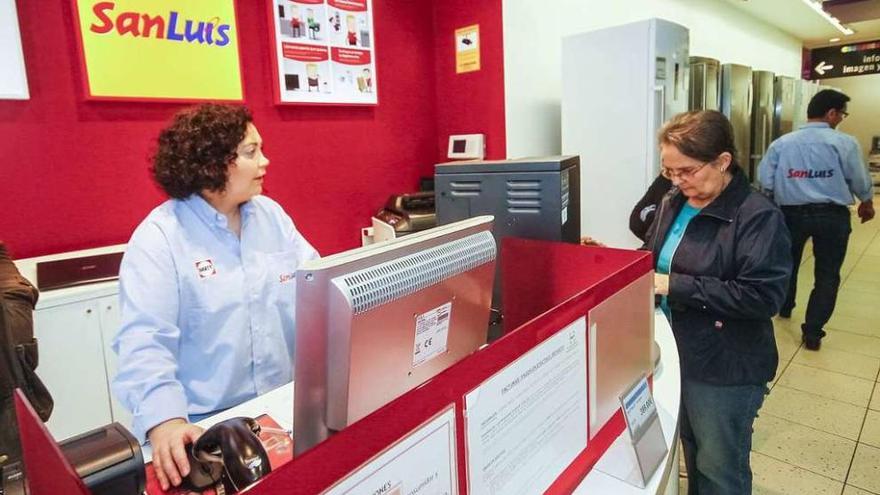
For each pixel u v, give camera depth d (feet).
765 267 4.38
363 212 10.24
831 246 10.62
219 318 4.15
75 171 7.11
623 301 3.06
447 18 10.60
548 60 10.99
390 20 10.16
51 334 5.92
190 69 7.77
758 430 8.23
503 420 2.19
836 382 9.59
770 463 7.43
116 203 7.48
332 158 9.64
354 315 2.14
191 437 3.14
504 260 4.14
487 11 9.88
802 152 10.66
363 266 2.25
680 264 4.93
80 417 6.22
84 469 2.29
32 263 6.60
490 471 2.14
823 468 7.28
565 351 2.54
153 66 7.44
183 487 2.98
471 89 10.43
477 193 4.37
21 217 6.78
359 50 9.57
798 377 9.84
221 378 4.21
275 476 1.37
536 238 4.13
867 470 7.20
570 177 4.31
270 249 4.53
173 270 3.92
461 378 1.95
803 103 22.45
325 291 2.11
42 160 6.86
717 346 4.74
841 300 13.97
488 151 10.34
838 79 35.40
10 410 4.20
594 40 9.88
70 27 6.89
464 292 2.84
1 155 6.57
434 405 1.84
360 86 9.69
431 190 10.57
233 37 8.10
